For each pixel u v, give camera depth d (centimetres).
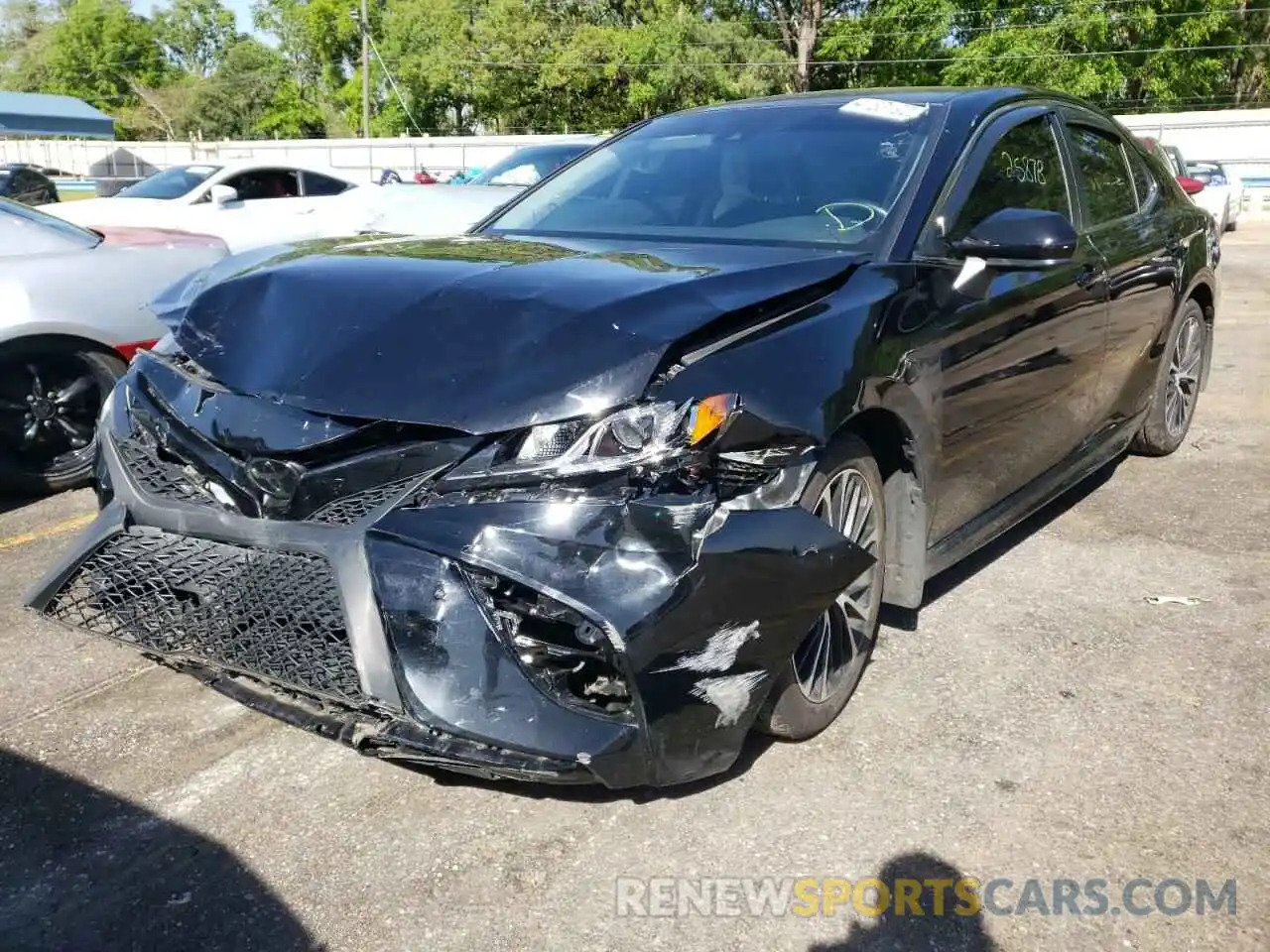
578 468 233
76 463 520
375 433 248
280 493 256
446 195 980
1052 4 3784
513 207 414
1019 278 360
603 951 226
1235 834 263
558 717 232
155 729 312
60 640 368
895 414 296
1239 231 2369
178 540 274
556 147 1088
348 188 1238
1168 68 3756
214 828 266
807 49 4112
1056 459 420
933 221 338
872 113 388
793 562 251
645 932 231
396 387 249
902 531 323
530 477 235
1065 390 401
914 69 4012
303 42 6469
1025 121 406
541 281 273
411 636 234
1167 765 293
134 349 524
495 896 242
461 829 266
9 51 7844
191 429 275
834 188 355
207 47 7381
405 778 287
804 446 261
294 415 258
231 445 264
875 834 263
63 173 4328
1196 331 571
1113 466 561
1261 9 4003
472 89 4406
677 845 259
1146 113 3847
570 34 4303
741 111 421
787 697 285
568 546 230
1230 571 425
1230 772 290
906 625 374
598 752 231
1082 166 446
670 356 246
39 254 502
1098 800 277
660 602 229
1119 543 455
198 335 288
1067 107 450
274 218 1098
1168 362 528
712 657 239
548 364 244
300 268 299
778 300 278
